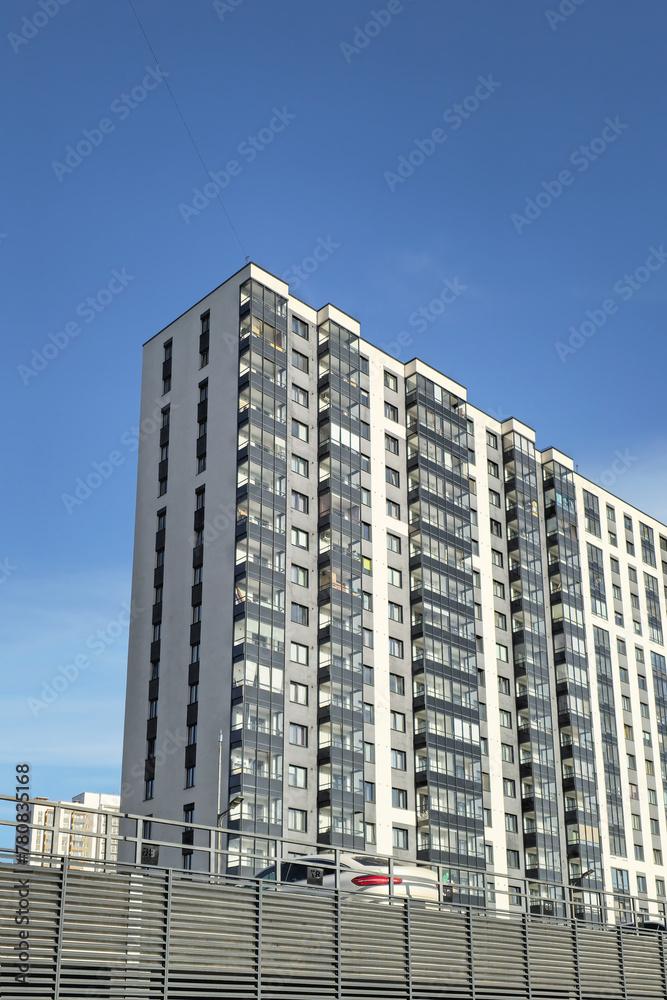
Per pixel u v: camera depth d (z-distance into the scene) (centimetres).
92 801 11469
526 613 8038
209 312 7156
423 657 7000
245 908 1919
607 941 2738
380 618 6956
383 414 7550
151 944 1761
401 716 6850
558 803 7712
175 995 1762
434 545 7425
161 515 6956
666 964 2905
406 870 2422
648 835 8388
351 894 2242
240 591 6191
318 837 6025
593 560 8862
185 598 6544
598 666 8494
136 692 6619
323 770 6159
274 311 7006
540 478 8762
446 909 2439
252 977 1875
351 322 7525
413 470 7531
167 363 7356
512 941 2444
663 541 9888
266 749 5941
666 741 8994
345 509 6894
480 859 6838
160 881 1814
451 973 2250
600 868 7756
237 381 6731
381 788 6506
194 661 6322
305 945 1980
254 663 6062
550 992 2484
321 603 6569
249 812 5712
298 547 6619
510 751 7606
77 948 1658
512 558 8200
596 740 8188
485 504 8188
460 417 8088
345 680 6450
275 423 6731
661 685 9162
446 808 6731
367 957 2084
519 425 8650
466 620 7469
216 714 6041
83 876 1708
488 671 7644
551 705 8000
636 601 9250
